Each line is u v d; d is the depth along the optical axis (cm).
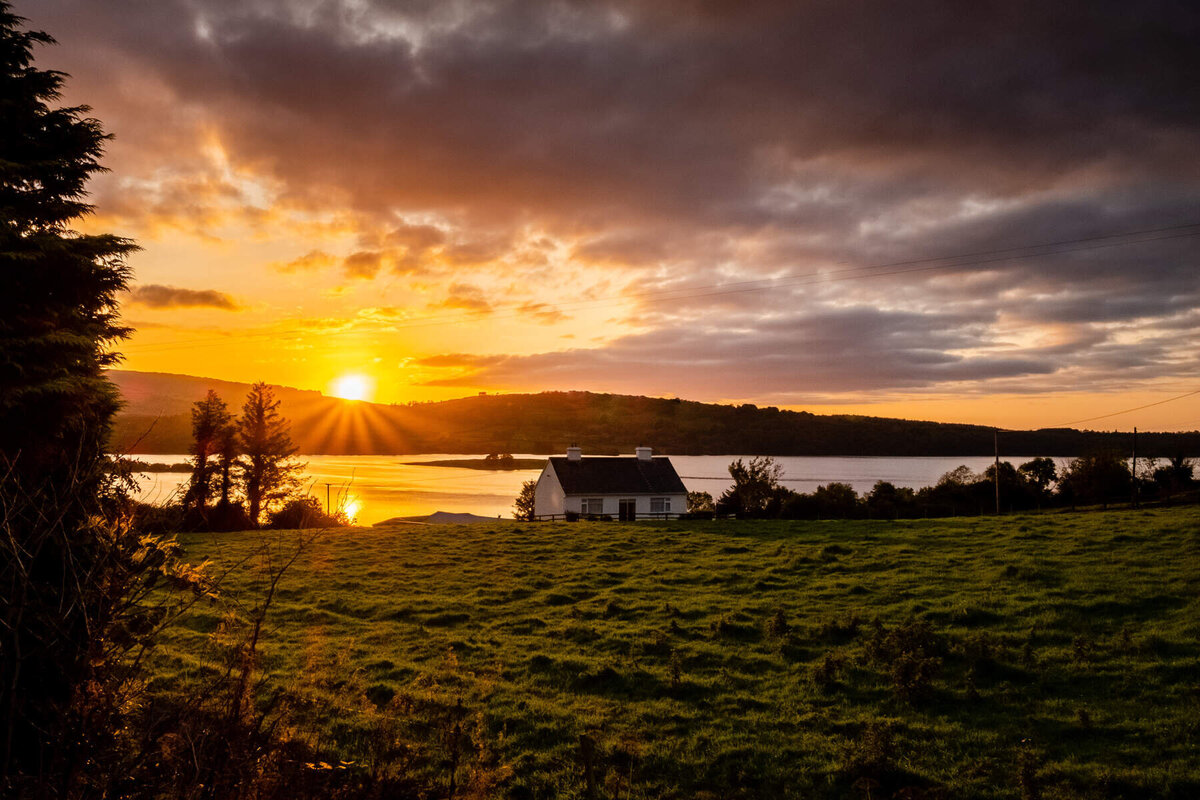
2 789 333
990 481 6625
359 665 1708
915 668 1557
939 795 1127
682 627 2075
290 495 6431
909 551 2983
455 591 2647
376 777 575
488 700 1516
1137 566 2406
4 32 1952
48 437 1466
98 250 1908
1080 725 1370
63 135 1961
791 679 1677
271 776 438
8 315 1723
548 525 4438
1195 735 1306
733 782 1221
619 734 1394
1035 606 2061
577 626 2084
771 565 2864
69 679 355
